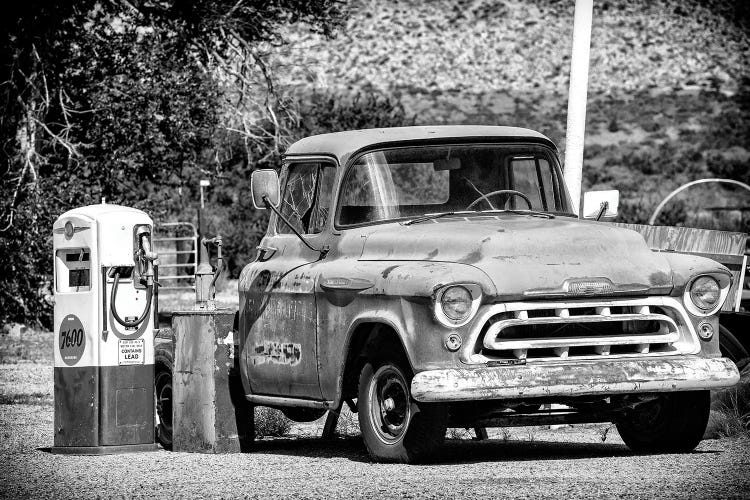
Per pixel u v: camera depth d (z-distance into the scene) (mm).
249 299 22906
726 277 20266
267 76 64375
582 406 21094
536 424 20750
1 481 19438
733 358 25922
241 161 72375
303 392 21578
